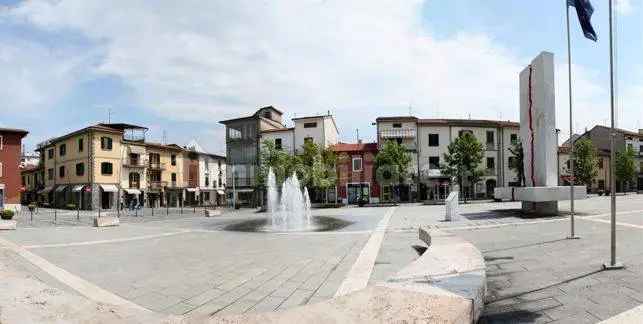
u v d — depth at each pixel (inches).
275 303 227.6
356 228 637.9
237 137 2071.9
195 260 372.5
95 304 181.0
